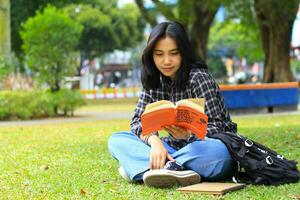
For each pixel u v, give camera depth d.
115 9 53.41
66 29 19.58
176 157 5.32
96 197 4.93
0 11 20.27
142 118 5.11
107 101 33.25
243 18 26.38
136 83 77.25
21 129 13.64
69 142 10.20
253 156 5.18
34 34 19.41
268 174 5.18
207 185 5.12
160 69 5.46
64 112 19.56
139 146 5.50
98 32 51.12
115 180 5.77
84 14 49.34
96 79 70.31
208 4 22.09
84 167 6.81
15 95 18.30
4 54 20.28
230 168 5.32
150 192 5.04
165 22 5.46
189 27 27.25
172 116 5.02
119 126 14.07
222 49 67.56
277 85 20.58
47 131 12.88
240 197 4.73
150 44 5.40
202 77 5.44
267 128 11.80
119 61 77.94
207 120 5.01
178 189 5.03
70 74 19.92
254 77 41.25
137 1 25.88
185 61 5.40
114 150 5.65
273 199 4.64
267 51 24.62
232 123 5.62
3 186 5.64
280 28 23.67
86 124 15.16
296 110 21.34
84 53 54.09
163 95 5.62
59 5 32.09
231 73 65.94
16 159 7.86
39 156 8.13
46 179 5.98
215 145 5.22
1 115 18.02
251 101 19.62
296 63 45.56
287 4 22.75
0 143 10.32
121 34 52.81
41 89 19.78
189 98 5.50
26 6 32.06
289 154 7.46
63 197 4.98
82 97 19.84
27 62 19.78
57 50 19.53
